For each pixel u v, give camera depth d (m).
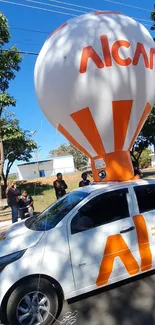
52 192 17.66
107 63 3.67
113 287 3.48
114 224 3.28
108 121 3.90
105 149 4.09
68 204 3.49
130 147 4.23
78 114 3.92
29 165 41.41
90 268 3.06
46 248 2.96
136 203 3.48
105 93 3.73
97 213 3.28
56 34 4.09
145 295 3.25
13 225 3.99
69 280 2.96
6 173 20.19
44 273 2.86
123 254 3.23
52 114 4.21
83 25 3.90
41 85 4.09
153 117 16.83
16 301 2.74
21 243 3.06
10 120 17.98
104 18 3.94
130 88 3.79
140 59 3.84
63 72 3.77
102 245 3.15
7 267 2.79
